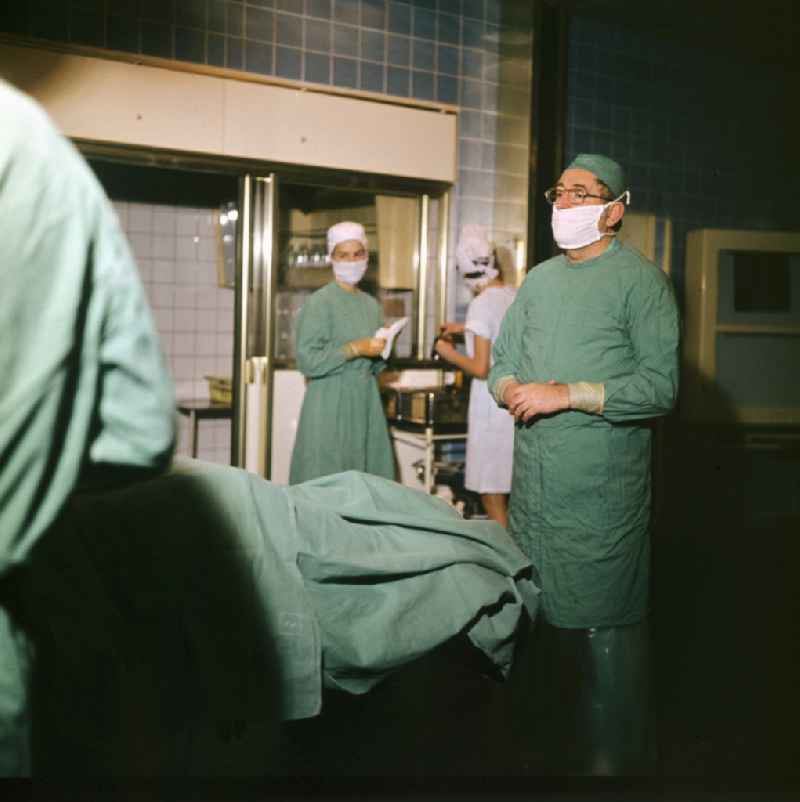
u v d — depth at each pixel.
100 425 0.83
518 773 2.03
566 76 4.72
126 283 0.81
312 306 3.62
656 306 2.09
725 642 3.18
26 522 0.76
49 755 1.08
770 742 2.37
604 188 2.15
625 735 2.13
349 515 1.72
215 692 1.35
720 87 5.24
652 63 5.02
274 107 4.03
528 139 4.57
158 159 3.85
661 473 4.98
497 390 2.30
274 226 4.14
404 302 4.73
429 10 4.39
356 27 4.21
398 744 2.11
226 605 1.38
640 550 2.17
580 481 2.12
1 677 0.95
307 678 1.41
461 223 4.60
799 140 5.46
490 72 4.58
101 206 0.80
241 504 1.47
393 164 4.35
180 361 5.45
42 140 0.76
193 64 3.84
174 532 1.38
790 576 4.07
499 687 2.36
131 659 1.29
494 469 3.91
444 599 1.62
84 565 1.20
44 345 0.74
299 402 4.31
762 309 5.00
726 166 5.30
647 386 2.05
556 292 2.19
